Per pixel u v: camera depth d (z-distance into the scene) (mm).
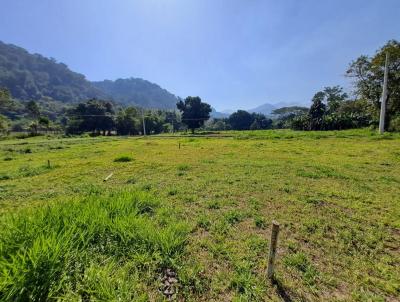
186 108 65312
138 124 72938
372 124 28656
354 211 4664
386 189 5988
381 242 3541
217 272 2861
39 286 2262
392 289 2600
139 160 11898
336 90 59469
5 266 2303
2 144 34531
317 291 2572
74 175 8836
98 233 3307
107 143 28422
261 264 3018
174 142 24922
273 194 5734
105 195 5137
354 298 2482
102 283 2406
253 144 18297
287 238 3678
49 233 2861
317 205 5004
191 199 5422
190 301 2420
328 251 3326
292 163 9633
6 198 6098
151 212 4617
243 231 3904
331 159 10359
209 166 9484
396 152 11391
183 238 3459
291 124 49625
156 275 2768
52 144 30656
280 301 2432
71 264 2701
